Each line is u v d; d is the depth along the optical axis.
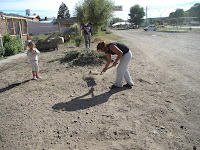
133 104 3.77
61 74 6.15
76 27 23.00
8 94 4.66
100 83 5.07
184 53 9.34
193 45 12.34
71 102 4.00
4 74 6.71
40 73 6.46
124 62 4.36
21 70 7.19
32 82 5.50
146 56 8.81
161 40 17.06
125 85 4.79
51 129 3.03
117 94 4.31
